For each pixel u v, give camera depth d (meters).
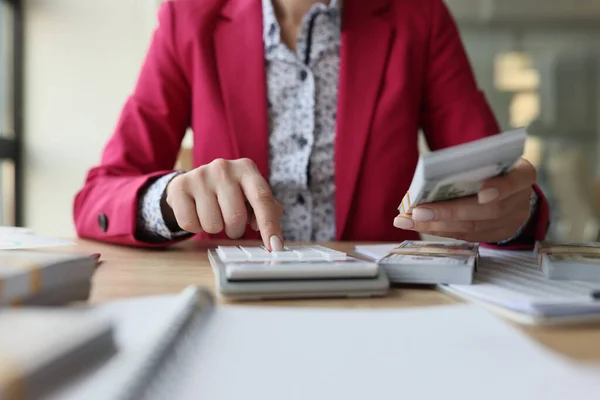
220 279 0.32
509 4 1.94
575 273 0.36
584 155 1.96
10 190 2.04
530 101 1.96
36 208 2.06
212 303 0.25
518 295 0.29
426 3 0.89
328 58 0.84
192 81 0.85
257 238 0.78
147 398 0.14
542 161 1.97
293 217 0.81
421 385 0.16
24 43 2.04
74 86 2.04
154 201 0.57
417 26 0.87
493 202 0.46
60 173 2.05
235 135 0.81
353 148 0.80
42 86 2.04
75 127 2.04
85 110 2.04
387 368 0.18
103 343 0.17
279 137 0.82
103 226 0.63
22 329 0.17
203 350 0.19
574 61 1.94
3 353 0.15
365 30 0.84
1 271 0.24
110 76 2.04
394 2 0.88
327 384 0.16
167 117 0.84
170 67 0.85
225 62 0.83
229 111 0.81
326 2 0.86
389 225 0.82
